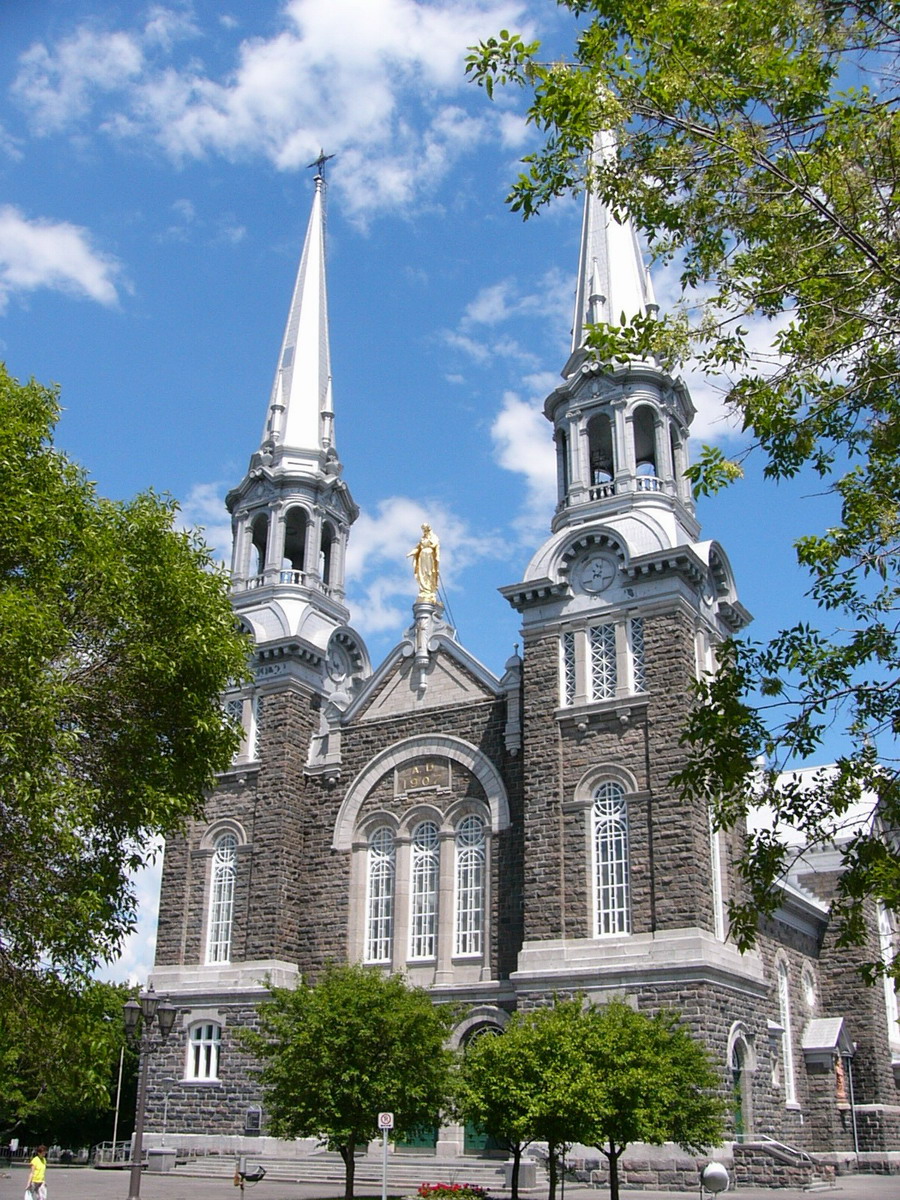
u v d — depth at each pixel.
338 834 53.28
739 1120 42.50
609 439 56.34
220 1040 51.25
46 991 22.98
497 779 49.50
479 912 48.47
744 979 43.50
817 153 16.70
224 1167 47.75
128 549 26.50
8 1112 65.88
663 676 45.06
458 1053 41.34
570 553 48.78
